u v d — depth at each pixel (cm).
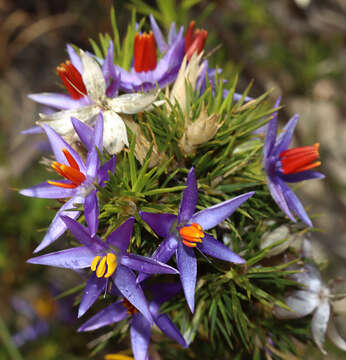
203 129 16
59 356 32
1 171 30
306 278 17
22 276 31
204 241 16
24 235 28
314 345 18
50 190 16
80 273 18
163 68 18
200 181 17
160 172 16
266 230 17
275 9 33
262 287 17
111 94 17
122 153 17
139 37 17
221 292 17
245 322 17
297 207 17
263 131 18
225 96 18
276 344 19
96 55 19
